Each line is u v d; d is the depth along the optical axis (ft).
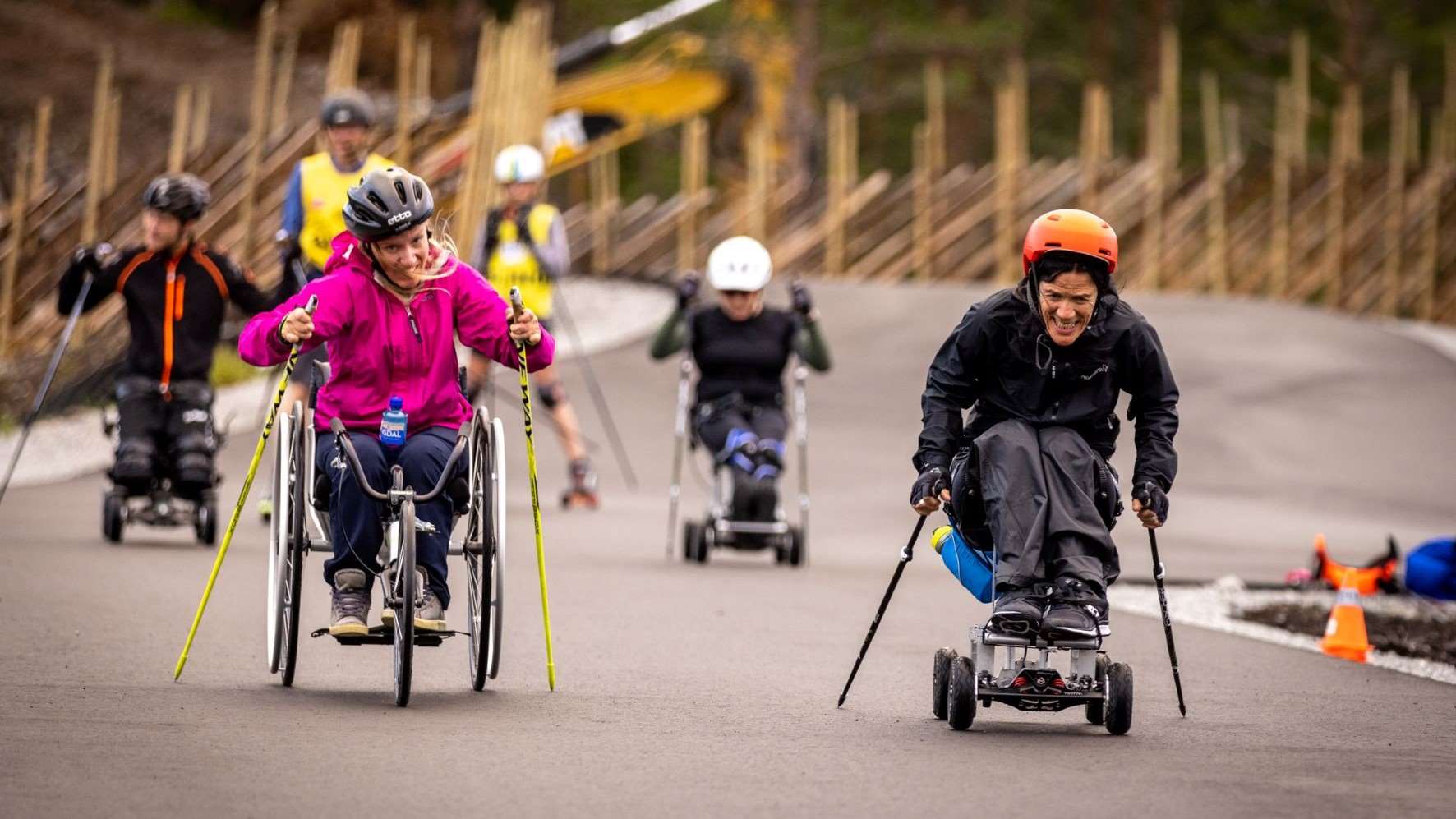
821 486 187.21
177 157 255.50
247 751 63.00
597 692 78.18
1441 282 341.62
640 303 297.33
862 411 224.12
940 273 332.19
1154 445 70.08
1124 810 56.95
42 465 182.39
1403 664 95.86
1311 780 62.44
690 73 372.38
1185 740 70.13
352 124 132.98
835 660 90.17
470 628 76.95
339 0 514.27
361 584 74.49
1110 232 68.85
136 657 83.30
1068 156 537.65
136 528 138.92
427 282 75.10
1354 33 505.66
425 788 58.03
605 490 182.09
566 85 369.50
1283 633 107.24
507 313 76.13
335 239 76.07
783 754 65.46
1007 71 529.04
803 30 456.45
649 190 573.33
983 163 560.20
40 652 83.56
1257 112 540.52
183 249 127.54
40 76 421.59
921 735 70.08
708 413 136.46
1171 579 131.95
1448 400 237.66
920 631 101.76
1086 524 67.31
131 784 57.41
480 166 255.91
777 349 136.77
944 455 70.54
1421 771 64.44
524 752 64.34
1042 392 70.08
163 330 126.62
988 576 71.61
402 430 73.97
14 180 378.32
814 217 341.21
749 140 443.32
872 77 555.69
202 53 463.01
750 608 109.29
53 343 242.58
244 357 76.28
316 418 75.36
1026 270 69.97
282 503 74.64
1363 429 224.33
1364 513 189.88
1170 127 335.26
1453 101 403.95
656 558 135.03
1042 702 70.49
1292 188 332.60
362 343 74.69
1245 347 257.55
